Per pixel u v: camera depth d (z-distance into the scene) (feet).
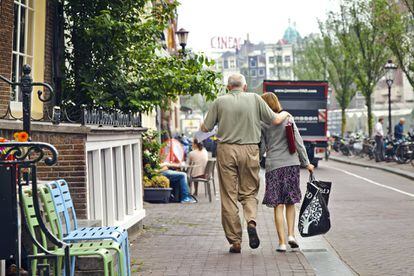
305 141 171.73
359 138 229.86
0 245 26.20
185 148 156.46
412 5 162.09
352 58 220.43
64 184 38.17
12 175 26.25
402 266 45.21
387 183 121.60
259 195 102.53
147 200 88.94
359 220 69.62
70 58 68.23
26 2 63.67
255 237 46.75
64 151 44.68
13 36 61.57
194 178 93.40
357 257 48.78
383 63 215.72
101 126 48.37
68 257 27.43
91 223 40.78
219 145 48.06
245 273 40.91
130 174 56.29
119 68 66.90
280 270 41.75
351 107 517.96
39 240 33.83
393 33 165.48
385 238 57.31
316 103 172.35
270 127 49.75
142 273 41.22
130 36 66.49
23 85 39.04
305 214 49.47
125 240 37.40
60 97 66.74
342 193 101.81
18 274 26.30
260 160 50.44
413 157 158.61
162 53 72.38
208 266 43.34
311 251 49.73
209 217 71.46
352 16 214.48
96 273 33.55
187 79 66.33
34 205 26.91
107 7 67.92
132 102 64.54
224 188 48.06
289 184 49.24
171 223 66.28
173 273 41.11
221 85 68.18
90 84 65.05
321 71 297.33
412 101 355.15
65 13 68.44
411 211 77.66
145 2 68.64
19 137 35.01
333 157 228.84
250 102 48.14
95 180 47.52
